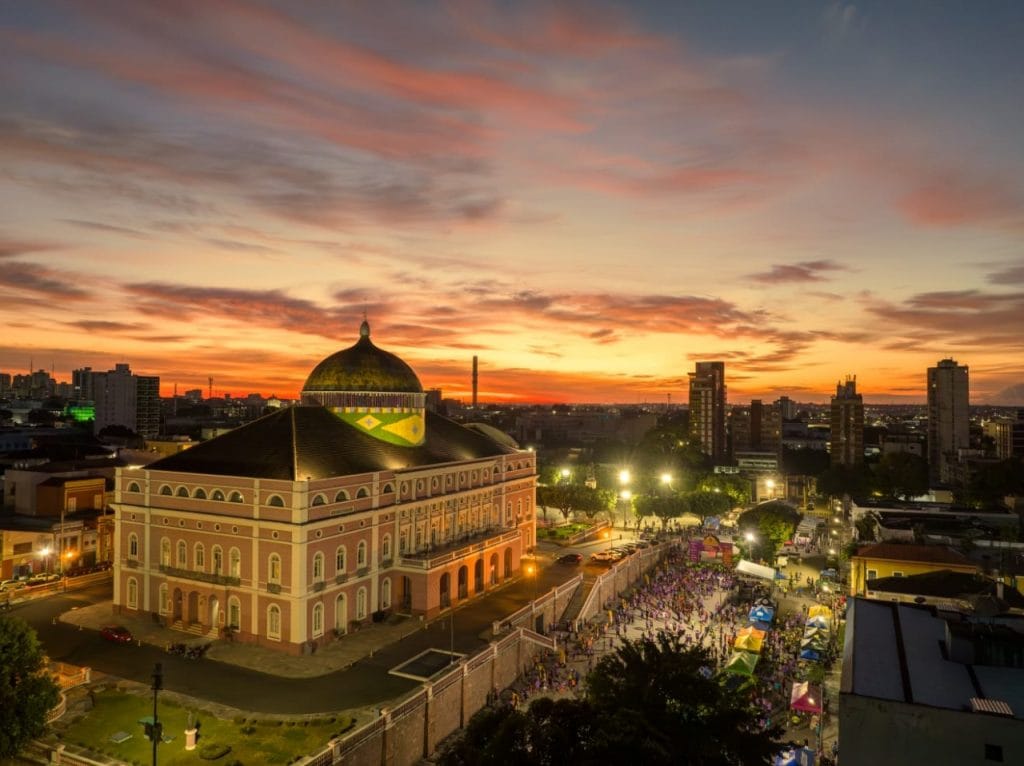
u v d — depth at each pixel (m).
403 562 84.56
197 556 77.38
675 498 145.00
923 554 79.12
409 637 76.94
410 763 57.03
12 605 84.62
